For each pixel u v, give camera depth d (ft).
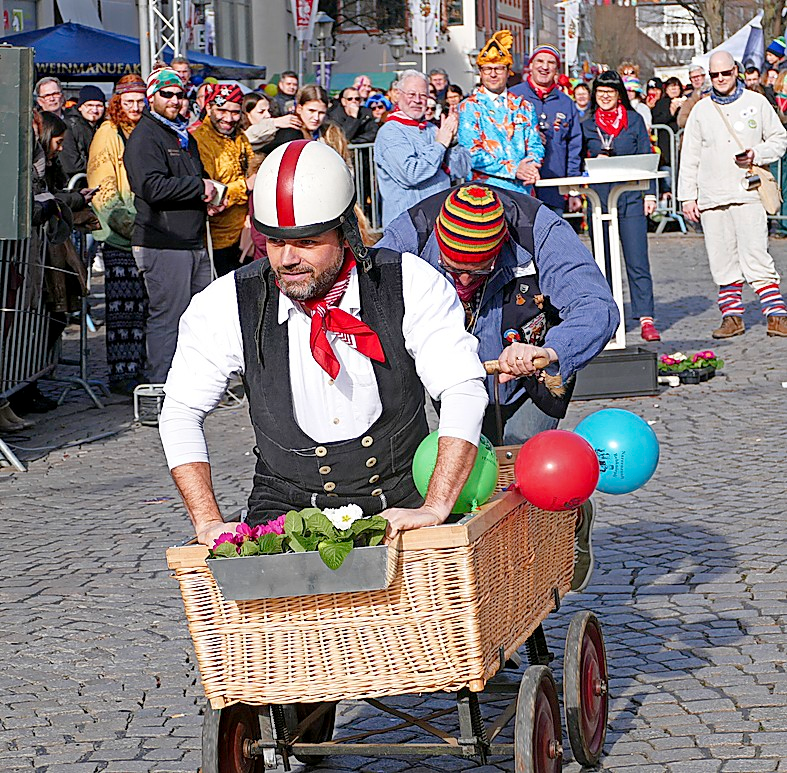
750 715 14.20
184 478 11.03
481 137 31.78
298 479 11.28
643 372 32.53
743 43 83.35
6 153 26.58
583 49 152.15
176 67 39.17
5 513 24.38
